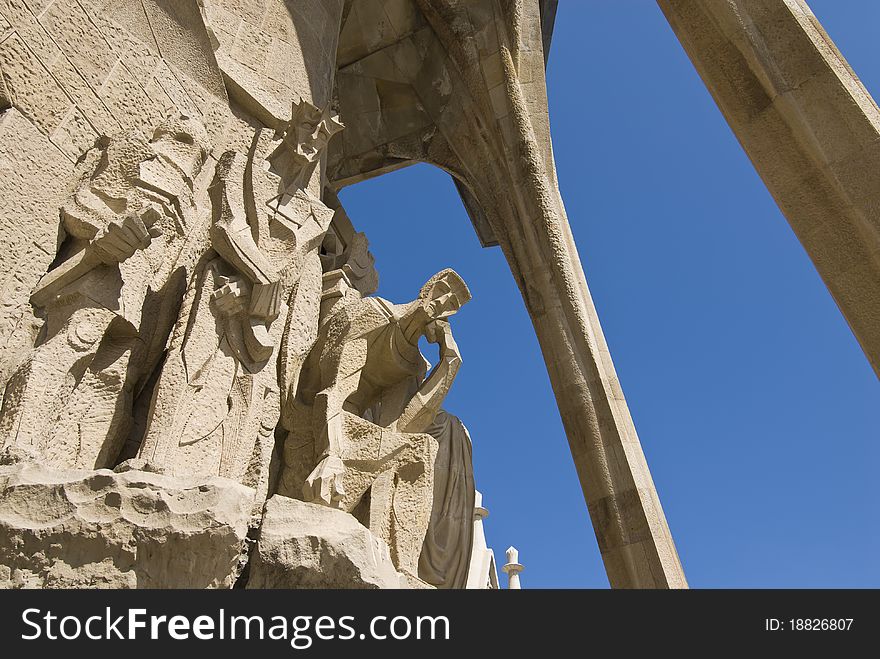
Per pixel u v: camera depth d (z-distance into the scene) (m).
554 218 9.98
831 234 6.11
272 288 4.61
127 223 3.92
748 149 6.64
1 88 4.10
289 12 7.13
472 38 11.21
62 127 4.39
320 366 6.25
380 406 6.61
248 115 6.05
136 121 4.95
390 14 11.83
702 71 6.93
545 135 10.83
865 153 6.02
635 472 8.17
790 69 6.44
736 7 6.69
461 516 8.30
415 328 6.75
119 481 3.06
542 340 9.46
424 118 12.24
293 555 3.23
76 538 2.89
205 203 5.10
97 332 3.90
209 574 3.02
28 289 3.91
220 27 6.36
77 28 4.66
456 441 8.72
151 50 5.25
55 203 4.20
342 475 4.89
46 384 3.58
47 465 3.24
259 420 4.39
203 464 4.00
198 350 4.24
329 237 9.04
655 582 7.52
